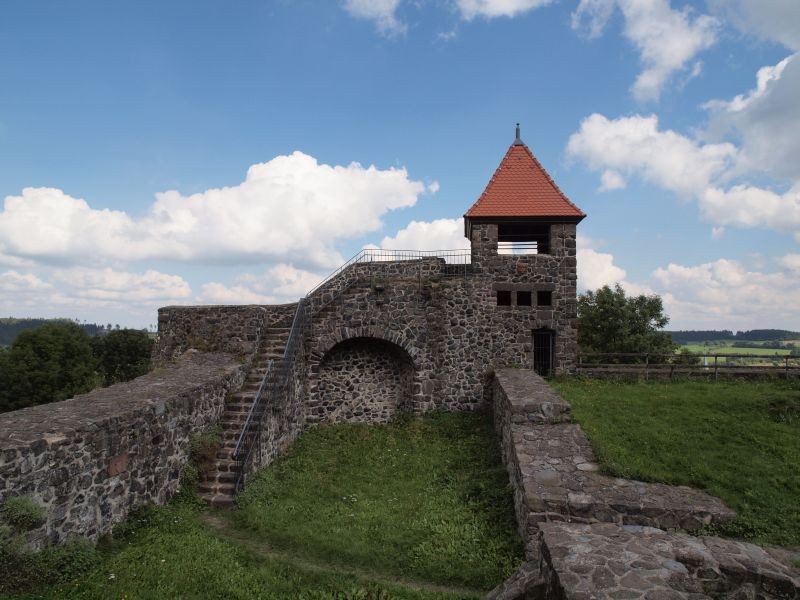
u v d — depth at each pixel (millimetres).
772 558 6172
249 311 14320
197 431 10859
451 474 11664
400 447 13844
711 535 7500
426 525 9047
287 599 6574
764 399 12836
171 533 8234
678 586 5270
